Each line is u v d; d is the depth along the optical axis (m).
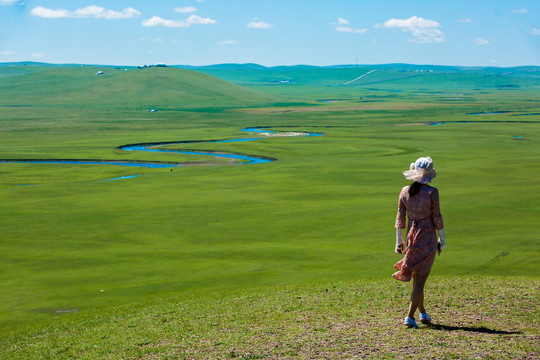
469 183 66.00
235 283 24.45
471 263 27.02
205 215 48.16
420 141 130.62
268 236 38.38
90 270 28.88
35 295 23.73
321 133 160.75
